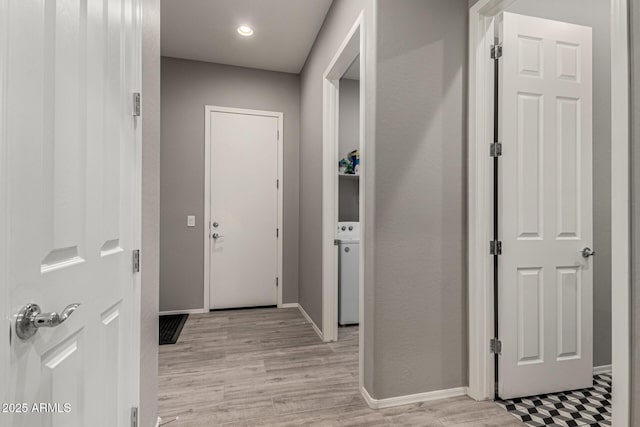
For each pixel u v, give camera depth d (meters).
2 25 0.58
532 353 2.01
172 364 2.46
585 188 2.12
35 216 0.68
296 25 3.11
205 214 3.80
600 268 2.35
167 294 3.69
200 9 2.88
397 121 1.91
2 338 0.59
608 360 2.34
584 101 2.12
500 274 1.96
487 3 1.89
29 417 0.67
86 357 0.91
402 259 1.92
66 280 0.80
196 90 3.78
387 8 1.89
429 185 1.97
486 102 1.97
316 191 3.26
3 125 0.58
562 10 2.24
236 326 3.32
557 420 1.76
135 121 1.27
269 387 2.13
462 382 2.02
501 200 1.96
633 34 1.09
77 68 0.84
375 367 1.88
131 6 1.23
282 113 4.04
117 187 1.11
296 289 4.07
